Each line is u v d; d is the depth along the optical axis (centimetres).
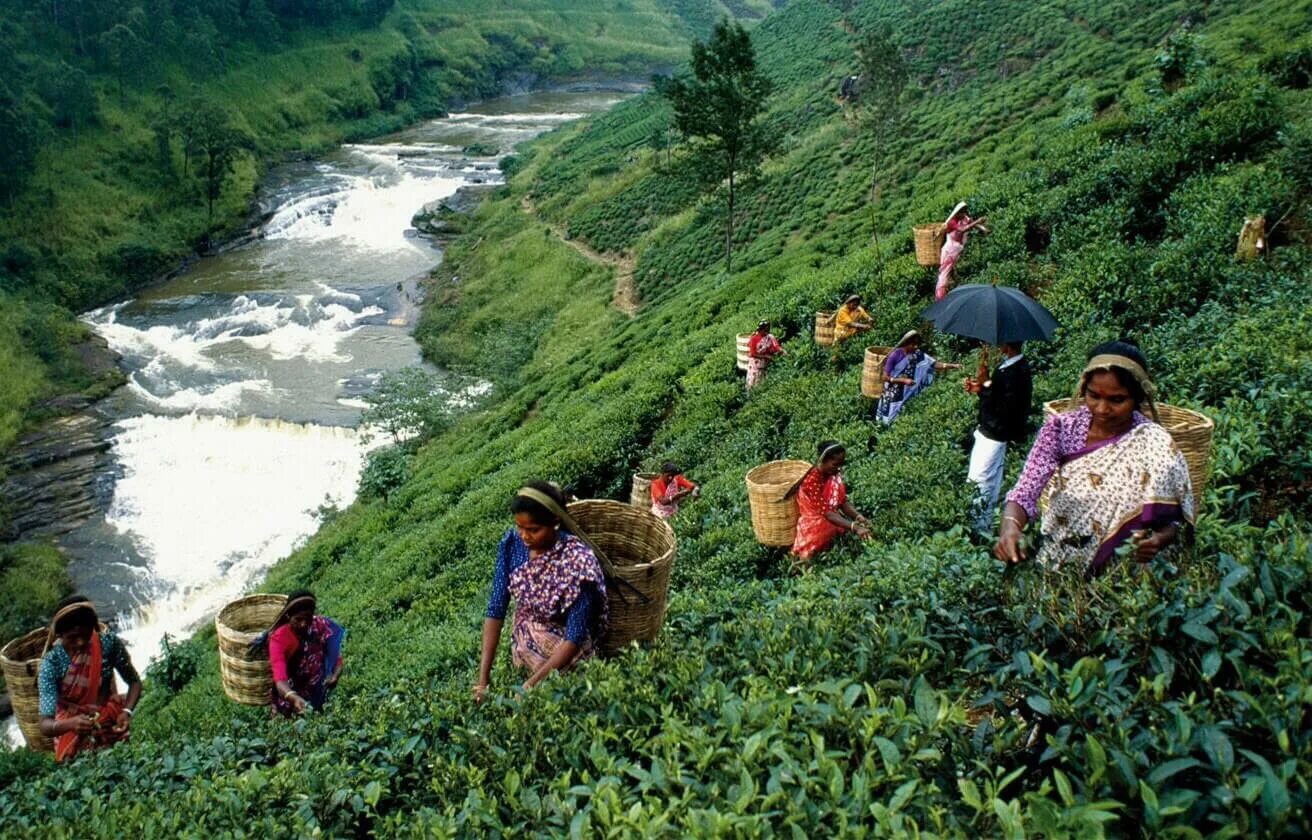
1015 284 1591
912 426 1173
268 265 6012
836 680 373
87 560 2817
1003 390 782
